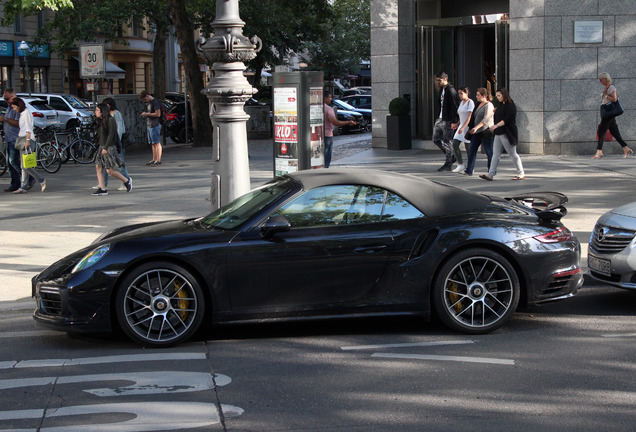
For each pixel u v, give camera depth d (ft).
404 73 73.00
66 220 37.78
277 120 39.93
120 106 81.56
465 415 14.93
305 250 20.08
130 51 167.32
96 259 19.85
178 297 19.95
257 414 15.10
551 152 60.49
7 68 137.39
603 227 23.67
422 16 72.28
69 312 19.60
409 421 14.65
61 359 19.06
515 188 42.73
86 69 77.00
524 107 61.26
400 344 19.99
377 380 17.12
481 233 20.47
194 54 89.10
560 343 19.89
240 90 28.60
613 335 20.61
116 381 17.24
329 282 20.25
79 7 124.57
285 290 20.15
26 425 14.58
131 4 120.06
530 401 15.66
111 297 19.71
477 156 62.49
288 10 128.77
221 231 20.36
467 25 70.08
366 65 236.02
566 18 59.36
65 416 15.06
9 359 19.15
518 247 20.65
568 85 59.88
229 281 19.93
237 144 29.07
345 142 87.10
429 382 16.94
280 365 18.31
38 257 29.94
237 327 21.97
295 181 21.35
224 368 18.12
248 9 128.77
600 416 14.79
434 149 70.23
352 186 21.04
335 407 15.46
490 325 20.71
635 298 24.91
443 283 20.49
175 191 47.93
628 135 60.29
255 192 22.68
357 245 20.26
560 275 21.07
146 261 19.83
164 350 19.69
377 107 74.28
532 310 23.50
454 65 72.74
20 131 48.24
